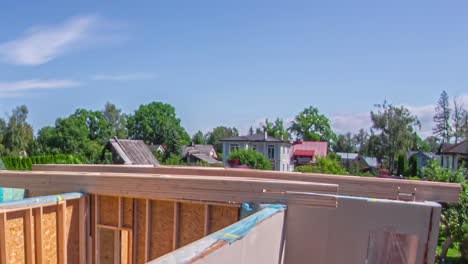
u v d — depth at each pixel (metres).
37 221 5.48
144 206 6.11
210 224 5.42
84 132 45.91
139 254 6.16
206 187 5.31
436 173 13.84
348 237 4.57
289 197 4.81
